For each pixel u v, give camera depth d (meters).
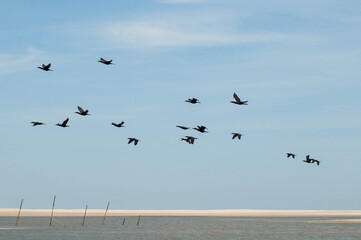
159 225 151.38
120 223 161.38
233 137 56.72
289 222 174.25
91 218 199.38
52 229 125.88
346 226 149.25
